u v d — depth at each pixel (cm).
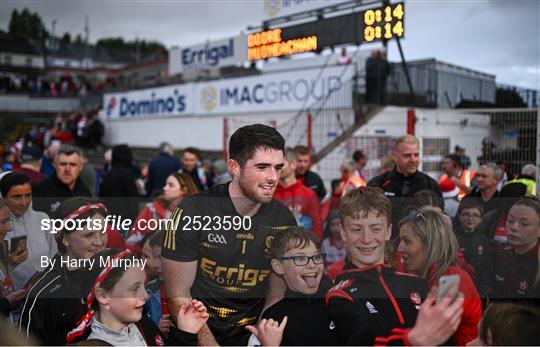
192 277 181
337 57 1146
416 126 646
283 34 1040
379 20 852
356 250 174
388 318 161
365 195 175
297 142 1040
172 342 173
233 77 1256
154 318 192
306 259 177
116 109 1762
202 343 175
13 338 154
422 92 1025
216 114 1326
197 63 1462
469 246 187
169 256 179
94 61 4706
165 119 1532
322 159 891
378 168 743
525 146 572
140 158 1445
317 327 173
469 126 689
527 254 183
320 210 313
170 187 296
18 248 185
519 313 145
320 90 1023
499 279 186
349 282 170
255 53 1108
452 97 1095
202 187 575
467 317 162
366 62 929
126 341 168
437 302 146
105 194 402
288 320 175
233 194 181
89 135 1717
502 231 192
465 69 1213
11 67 3316
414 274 177
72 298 170
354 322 161
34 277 183
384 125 888
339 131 959
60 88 2477
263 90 1163
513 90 1187
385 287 167
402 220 182
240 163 172
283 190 316
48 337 168
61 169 299
